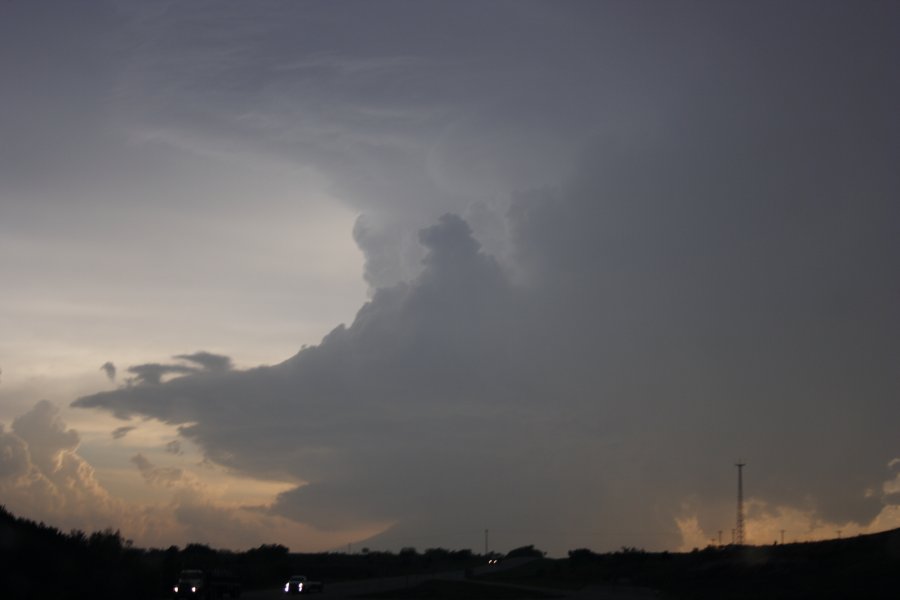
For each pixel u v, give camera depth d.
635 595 98.62
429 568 190.12
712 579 105.06
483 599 91.69
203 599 78.94
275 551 174.62
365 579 152.50
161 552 108.31
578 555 180.75
